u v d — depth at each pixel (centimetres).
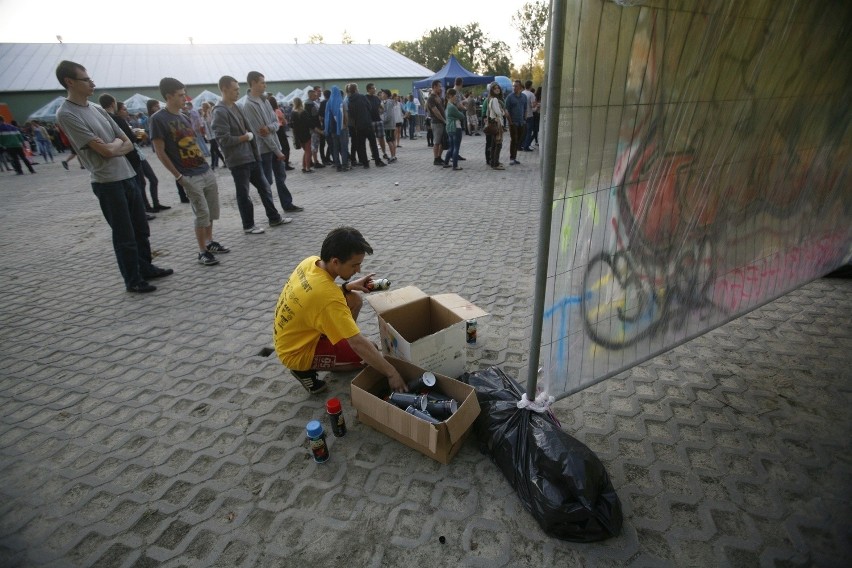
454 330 251
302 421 251
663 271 213
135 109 2297
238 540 186
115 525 196
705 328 250
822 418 234
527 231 547
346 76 3078
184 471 222
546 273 171
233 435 243
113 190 389
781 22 184
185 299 409
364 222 620
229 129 533
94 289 442
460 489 201
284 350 254
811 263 299
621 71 150
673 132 178
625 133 164
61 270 502
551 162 149
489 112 935
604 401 252
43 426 257
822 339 296
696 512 187
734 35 171
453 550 176
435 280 417
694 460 212
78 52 2852
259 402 269
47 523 198
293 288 240
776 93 205
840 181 281
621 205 179
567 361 200
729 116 193
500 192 759
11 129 1314
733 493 195
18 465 230
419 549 177
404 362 241
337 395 271
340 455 225
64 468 227
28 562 182
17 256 559
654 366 279
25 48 2773
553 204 159
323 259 234
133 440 243
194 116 1419
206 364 309
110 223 400
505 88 1989
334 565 173
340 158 1082
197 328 357
